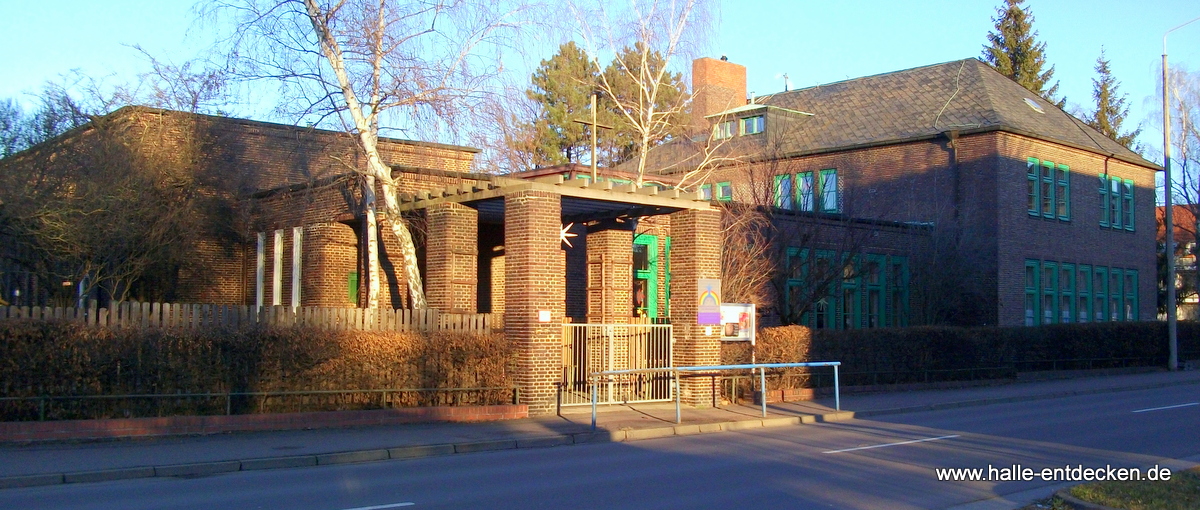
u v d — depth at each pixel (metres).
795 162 37.88
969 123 36.31
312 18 18.69
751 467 12.94
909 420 19.77
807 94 44.25
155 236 22.05
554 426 17.23
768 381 23.27
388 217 20.95
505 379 18.73
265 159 26.06
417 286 20.42
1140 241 43.12
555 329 18.98
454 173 23.72
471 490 11.06
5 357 14.42
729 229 25.80
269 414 15.98
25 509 9.83
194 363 15.78
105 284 23.80
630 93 31.91
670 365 21.30
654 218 28.09
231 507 9.93
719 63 40.03
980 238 34.88
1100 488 10.40
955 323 35.34
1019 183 36.22
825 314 31.97
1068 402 24.08
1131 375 33.69
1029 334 32.41
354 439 15.11
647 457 14.12
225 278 27.11
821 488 11.22
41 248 20.97
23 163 20.02
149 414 15.42
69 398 14.69
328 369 16.91
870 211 35.84
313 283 24.25
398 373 17.64
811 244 28.77
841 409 21.16
